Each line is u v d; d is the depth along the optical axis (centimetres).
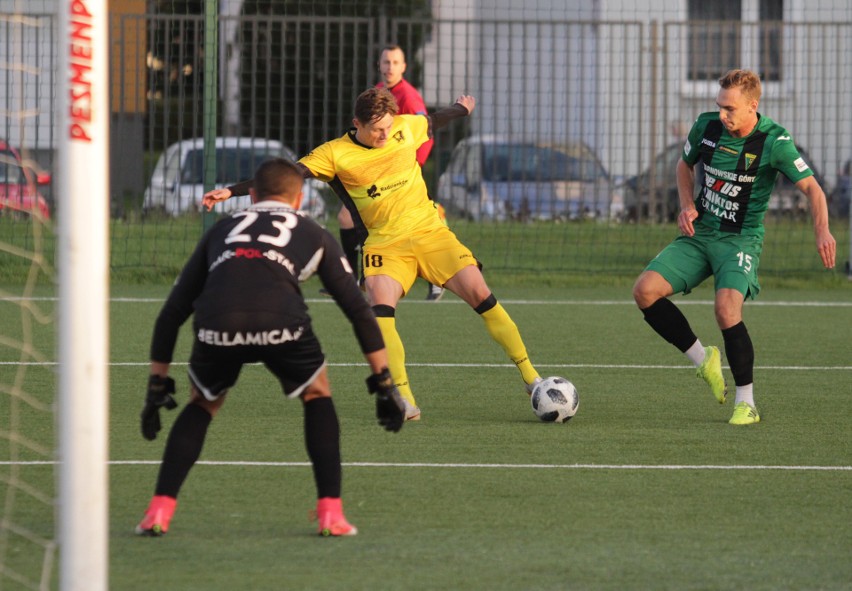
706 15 7362
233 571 1452
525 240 5794
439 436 2250
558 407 2369
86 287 1195
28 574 1438
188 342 3403
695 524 1681
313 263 1574
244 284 1530
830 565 1506
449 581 1428
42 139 5331
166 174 5553
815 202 2397
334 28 6562
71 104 1181
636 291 2489
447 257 2430
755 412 2412
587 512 1736
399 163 2408
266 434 2241
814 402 2636
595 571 1471
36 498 1773
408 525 1661
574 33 7544
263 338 1523
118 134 5459
